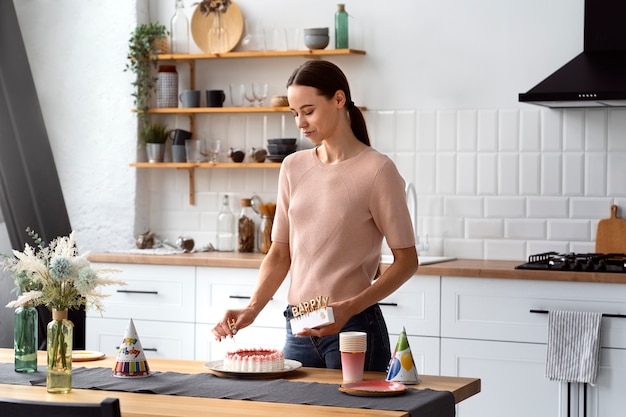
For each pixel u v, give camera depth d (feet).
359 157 9.74
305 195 9.84
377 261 9.89
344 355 8.60
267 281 10.14
